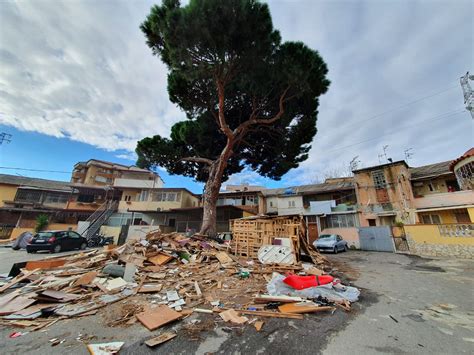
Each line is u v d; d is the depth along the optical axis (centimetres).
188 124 1255
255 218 1013
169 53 727
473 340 290
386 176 1811
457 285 573
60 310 376
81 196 2616
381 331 319
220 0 648
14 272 609
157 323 327
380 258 1138
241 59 805
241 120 1205
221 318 354
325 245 1459
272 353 262
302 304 406
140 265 644
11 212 2270
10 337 294
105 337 294
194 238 970
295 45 877
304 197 2383
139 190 2502
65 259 723
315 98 1042
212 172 1180
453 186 1677
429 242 1210
